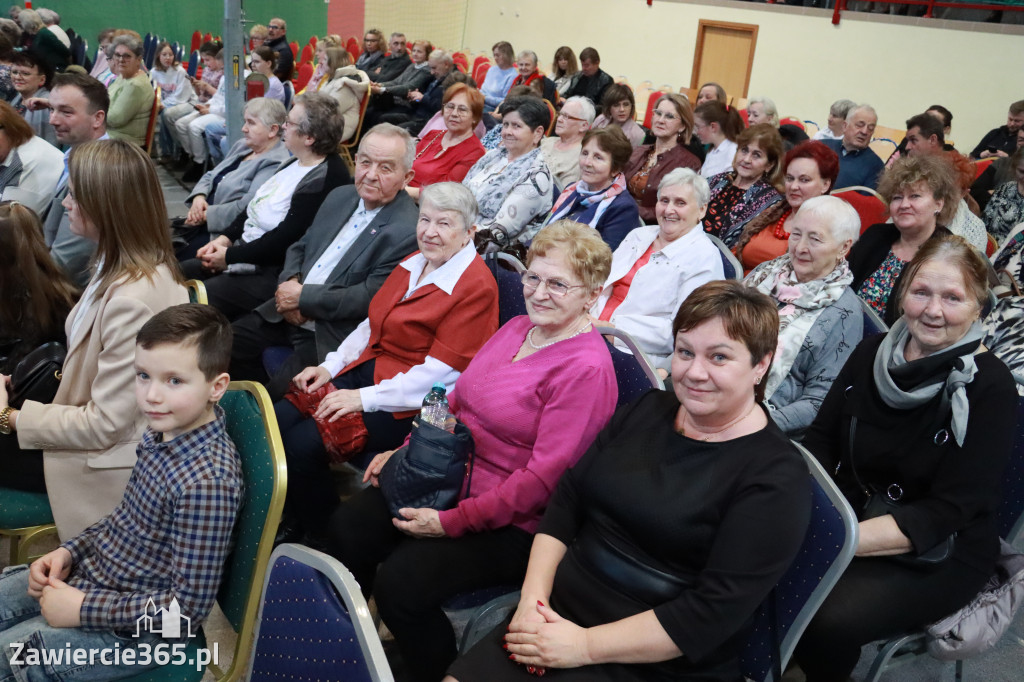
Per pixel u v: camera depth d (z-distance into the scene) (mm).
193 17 11344
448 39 12789
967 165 3123
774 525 1360
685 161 4387
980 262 1712
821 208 2291
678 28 10328
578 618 1496
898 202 2686
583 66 8570
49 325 2264
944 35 8031
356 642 1146
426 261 2426
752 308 1429
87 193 1867
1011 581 1789
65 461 1906
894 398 1765
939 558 1714
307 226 3191
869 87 8672
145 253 1936
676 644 1349
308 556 1241
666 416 1595
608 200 3336
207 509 1507
